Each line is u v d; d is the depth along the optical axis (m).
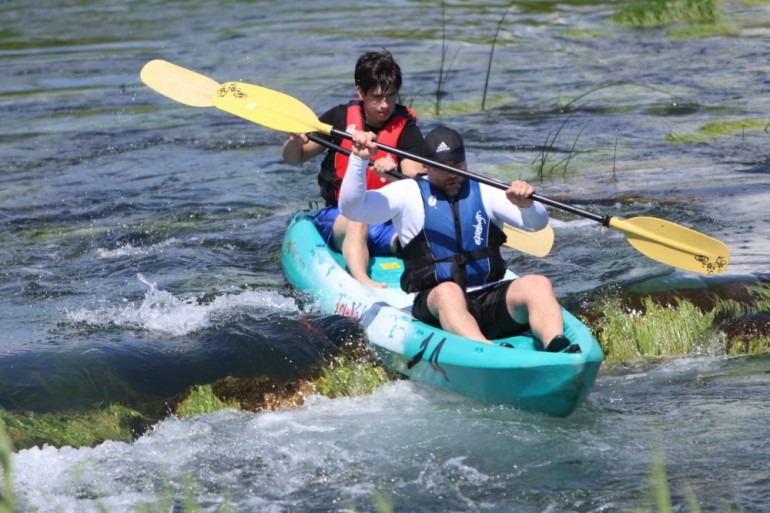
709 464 15.97
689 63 52.03
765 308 21.88
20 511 15.19
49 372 18.55
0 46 62.03
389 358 19.28
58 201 32.28
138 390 18.47
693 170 33.59
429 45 59.16
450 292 18.19
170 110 45.81
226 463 16.61
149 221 29.98
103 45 61.34
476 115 42.88
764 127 39.16
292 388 18.98
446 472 16.14
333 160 23.47
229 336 20.00
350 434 17.53
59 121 43.81
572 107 43.75
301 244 23.64
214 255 26.67
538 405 17.36
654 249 19.84
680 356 20.91
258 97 22.12
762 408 18.03
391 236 23.00
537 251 21.97
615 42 59.25
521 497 15.34
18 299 23.31
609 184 32.31
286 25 66.94
